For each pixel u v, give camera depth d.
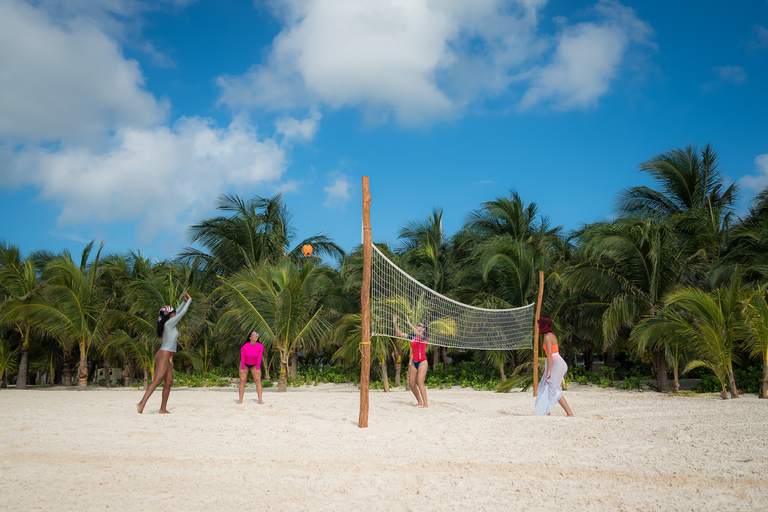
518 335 13.40
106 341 16.73
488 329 13.80
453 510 2.85
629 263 14.16
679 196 18.53
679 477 3.49
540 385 7.30
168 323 7.90
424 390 8.93
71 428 6.12
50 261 20.14
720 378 9.83
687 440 4.90
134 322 16.38
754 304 9.70
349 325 15.30
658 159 18.69
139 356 16.48
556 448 4.65
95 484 3.45
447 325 11.92
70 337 16.17
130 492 3.25
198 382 17.27
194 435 5.66
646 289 14.12
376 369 16.91
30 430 5.96
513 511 2.82
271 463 4.14
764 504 2.84
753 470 3.60
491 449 4.66
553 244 19.09
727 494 3.06
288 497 3.13
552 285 15.48
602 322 14.29
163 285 16.44
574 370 16.95
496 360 15.56
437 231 19.78
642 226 13.97
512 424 6.30
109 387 19.30
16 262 19.34
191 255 21.66
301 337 14.51
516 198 19.72
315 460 4.25
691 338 10.77
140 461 4.22
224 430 6.04
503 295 16.58
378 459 4.27
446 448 4.76
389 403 9.73
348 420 7.15
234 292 14.61
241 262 21.39
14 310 15.51
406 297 11.28
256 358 9.70
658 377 13.70
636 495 3.08
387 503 3.00
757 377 12.20
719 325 9.72
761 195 15.01
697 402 8.83
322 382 18.72
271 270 15.28
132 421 6.81
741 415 6.62
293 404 9.49
